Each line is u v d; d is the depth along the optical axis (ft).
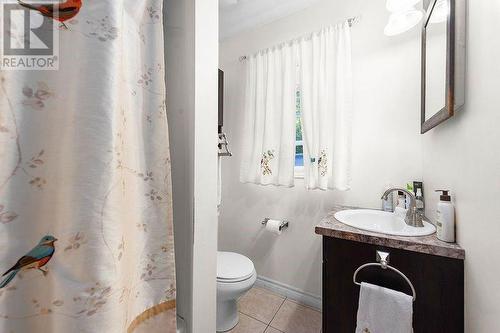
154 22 2.09
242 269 5.02
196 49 2.31
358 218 4.54
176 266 2.44
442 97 3.24
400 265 3.12
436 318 2.89
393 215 4.42
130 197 1.91
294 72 5.84
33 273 1.42
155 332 2.07
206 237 2.45
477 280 2.41
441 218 3.06
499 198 2.01
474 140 2.47
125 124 1.83
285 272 6.27
